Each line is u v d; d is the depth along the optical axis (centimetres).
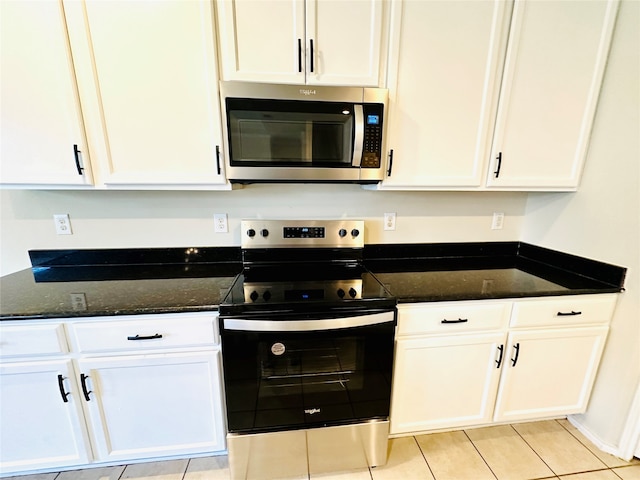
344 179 140
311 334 122
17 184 130
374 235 190
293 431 134
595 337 152
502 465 147
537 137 152
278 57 128
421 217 192
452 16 133
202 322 123
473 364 147
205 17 121
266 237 168
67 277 154
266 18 124
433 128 144
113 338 120
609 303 147
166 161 134
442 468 145
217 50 125
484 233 199
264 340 121
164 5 119
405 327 136
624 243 143
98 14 117
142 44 122
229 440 130
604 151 149
